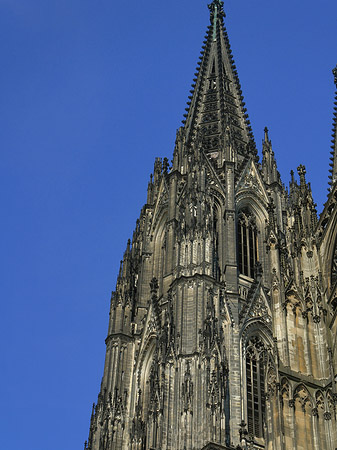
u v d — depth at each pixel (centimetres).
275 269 12925
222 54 18625
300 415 11475
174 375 11912
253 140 16350
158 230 15200
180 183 15150
